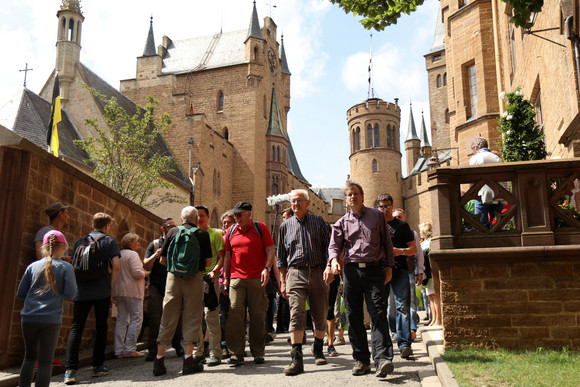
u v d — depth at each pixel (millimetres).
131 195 28984
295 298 6562
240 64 56000
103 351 7008
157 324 8352
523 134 11180
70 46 36875
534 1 5699
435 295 10281
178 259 6949
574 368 5379
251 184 52781
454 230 7137
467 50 22031
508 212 7062
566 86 10164
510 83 18109
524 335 6652
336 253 6176
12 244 7246
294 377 6156
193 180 44344
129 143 28984
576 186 8539
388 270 6344
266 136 57469
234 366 7211
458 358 6078
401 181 75500
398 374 6098
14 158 7480
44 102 32344
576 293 6637
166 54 62969
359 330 6152
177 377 6590
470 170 7195
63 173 8766
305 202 6832
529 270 6797
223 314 8328
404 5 7168
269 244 7453
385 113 76625
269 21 61469
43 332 5531
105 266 7090
